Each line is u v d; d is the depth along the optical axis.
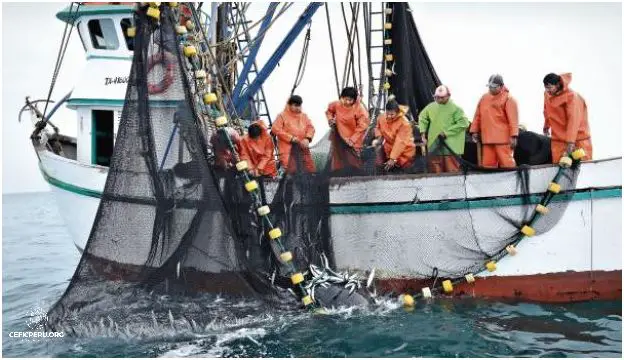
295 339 5.97
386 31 10.04
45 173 9.27
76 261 13.12
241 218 7.01
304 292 6.79
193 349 5.76
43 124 9.52
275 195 7.25
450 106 7.70
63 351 5.78
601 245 7.14
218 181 7.04
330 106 7.93
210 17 9.87
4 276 11.05
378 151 7.48
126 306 6.19
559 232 7.17
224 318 6.30
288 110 7.67
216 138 7.04
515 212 7.17
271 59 10.03
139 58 6.40
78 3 8.99
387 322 6.46
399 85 10.06
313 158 7.40
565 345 5.78
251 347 5.78
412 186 7.29
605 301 7.20
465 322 6.46
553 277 7.23
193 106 6.63
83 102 9.12
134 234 6.33
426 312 6.82
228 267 6.51
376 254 7.34
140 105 6.39
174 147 6.49
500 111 7.36
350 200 7.32
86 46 9.42
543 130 7.66
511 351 5.62
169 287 6.31
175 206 6.45
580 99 7.21
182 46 6.70
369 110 10.31
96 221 6.28
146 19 6.41
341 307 6.79
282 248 6.87
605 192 7.07
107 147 9.38
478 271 7.31
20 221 26.78
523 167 7.12
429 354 5.57
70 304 6.20
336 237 7.35
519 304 7.14
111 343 5.97
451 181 7.24
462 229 7.26
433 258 7.33
